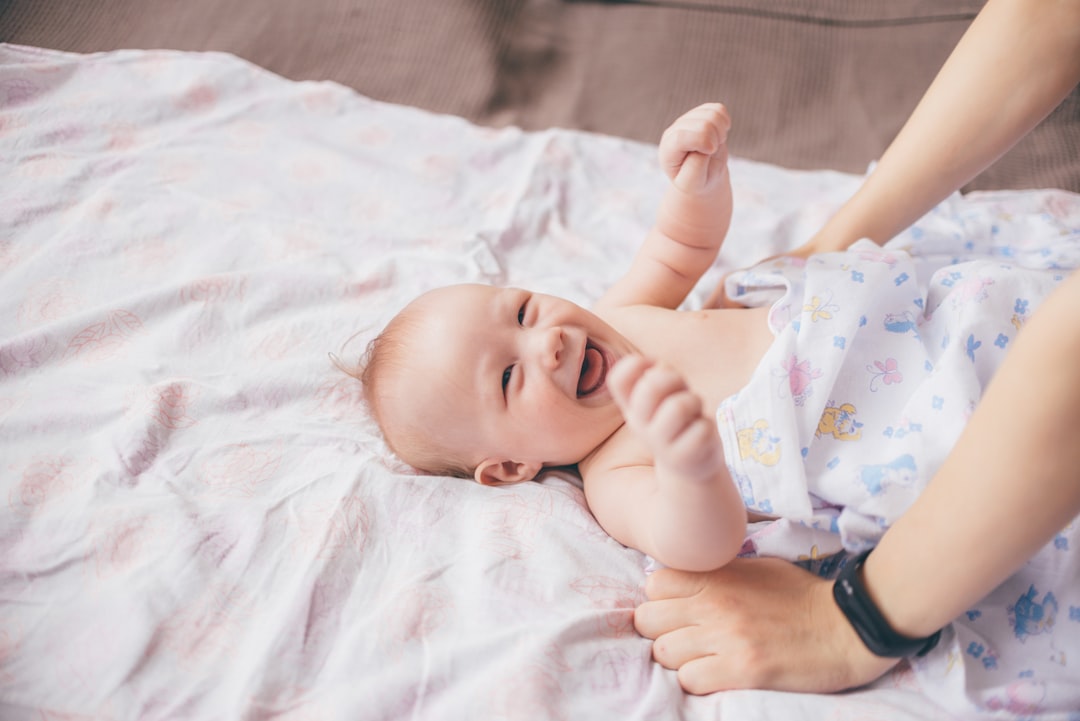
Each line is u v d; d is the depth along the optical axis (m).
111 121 1.61
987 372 0.99
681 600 0.94
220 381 1.22
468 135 1.68
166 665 0.93
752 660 0.88
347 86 1.77
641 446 1.09
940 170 1.15
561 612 0.96
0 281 1.34
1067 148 1.56
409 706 0.89
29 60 1.69
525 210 1.54
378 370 1.18
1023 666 0.89
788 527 0.98
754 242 1.48
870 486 0.94
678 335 1.18
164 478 1.10
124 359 1.24
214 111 1.67
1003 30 1.05
